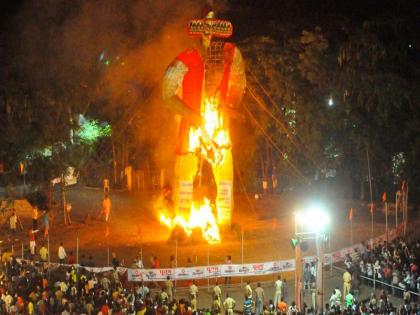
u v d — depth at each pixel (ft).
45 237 203.31
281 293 154.20
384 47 236.22
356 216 236.63
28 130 227.40
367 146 247.50
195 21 189.26
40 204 238.07
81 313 129.49
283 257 184.24
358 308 138.21
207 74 191.31
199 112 191.42
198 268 159.94
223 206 199.00
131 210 241.96
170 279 156.15
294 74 258.57
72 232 211.20
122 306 131.23
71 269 154.92
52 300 137.08
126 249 191.11
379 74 234.99
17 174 243.60
